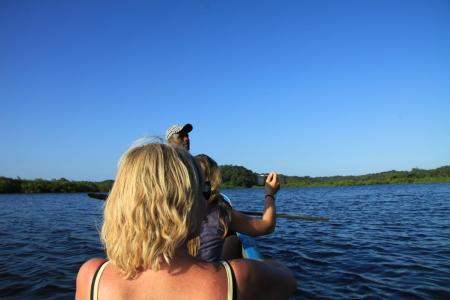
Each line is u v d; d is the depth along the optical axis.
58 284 6.21
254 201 31.73
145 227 1.15
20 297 5.61
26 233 12.24
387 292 5.68
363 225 13.62
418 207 22.17
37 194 69.44
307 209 22.05
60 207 27.56
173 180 1.21
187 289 1.14
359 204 26.09
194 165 1.31
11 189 72.19
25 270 7.09
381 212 19.12
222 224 2.24
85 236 11.37
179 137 4.13
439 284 6.02
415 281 6.20
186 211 1.20
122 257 1.16
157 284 1.14
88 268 1.27
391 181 107.25
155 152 1.25
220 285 1.16
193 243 2.24
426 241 9.92
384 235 11.09
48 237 11.26
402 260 7.69
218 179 2.47
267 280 1.27
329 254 8.36
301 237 10.82
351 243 9.73
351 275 6.59
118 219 1.19
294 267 7.22
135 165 1.23
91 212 21.88
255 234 2.17
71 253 8.73
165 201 1.18
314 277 6.52
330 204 26.66
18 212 22.45
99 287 1.19
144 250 1.13
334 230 12.34
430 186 71.06
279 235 11.22
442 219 15.16
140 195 1.18
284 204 27.34
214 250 2.28
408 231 11.88
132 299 1.14
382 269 6.98
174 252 1.19
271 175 2.20
